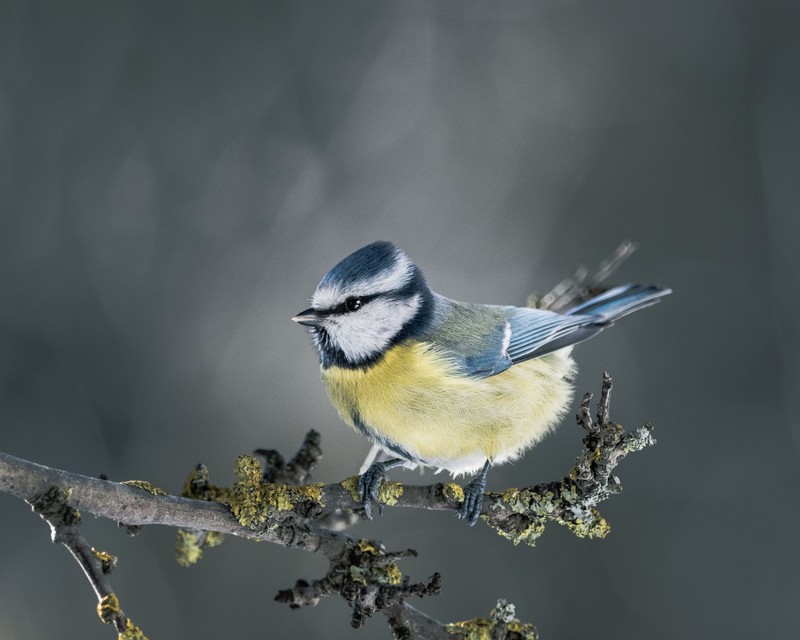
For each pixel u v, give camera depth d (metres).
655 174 13.49
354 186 13.62
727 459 11.87
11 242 12.09
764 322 12.49
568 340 7.52
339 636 10.63
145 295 12.30
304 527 5.35
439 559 11.22
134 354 12.00
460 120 14.16
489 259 13.45
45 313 11.98
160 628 10.27
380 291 6.77
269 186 13.28
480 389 6.79
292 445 11.88
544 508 5.30
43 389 11.53
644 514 11.45
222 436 11.87
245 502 5.12
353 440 11.78
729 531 11.32
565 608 10.93
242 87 13.58
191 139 13.21
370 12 14.39
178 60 13.39
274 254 12.95
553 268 13.28
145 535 10.61
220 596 10.62
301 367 12.23
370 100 14.02
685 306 12.67
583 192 13.60
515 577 11.09
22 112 12.59
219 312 12.50
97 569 4.35
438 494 5.46
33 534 10.39
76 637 10.02
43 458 11.21
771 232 12.85
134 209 12.68
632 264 13.21
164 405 11.87
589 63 14.17
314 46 14.07
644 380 12.23
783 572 11.09
